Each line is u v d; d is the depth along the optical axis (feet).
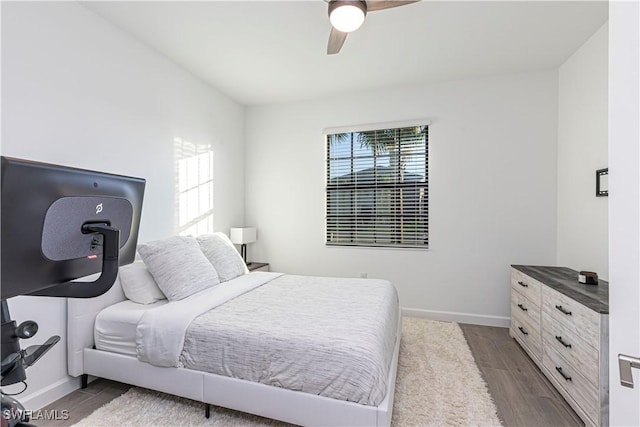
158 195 9.37
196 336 5.90
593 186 8.41
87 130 7.30
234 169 13.35
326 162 13.03
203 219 11.39
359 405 4.78
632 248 2.39
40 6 6.34
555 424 5.82
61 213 2.51
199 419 5.86
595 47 8.27
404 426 5.66
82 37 7.17
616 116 2.53
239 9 7.29
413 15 7.48
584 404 5.83
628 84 2.41
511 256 10.84
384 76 10.93
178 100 10.14
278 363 5.29
